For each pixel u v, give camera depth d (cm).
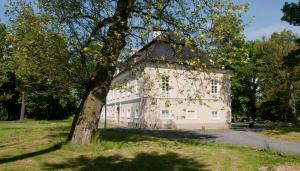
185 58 1522
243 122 6981
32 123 5028
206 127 4262
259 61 6006
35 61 1727
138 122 4138
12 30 1561
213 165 1165
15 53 1714
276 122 6525
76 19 1595
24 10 1545
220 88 4388
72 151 1492
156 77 1653
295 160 1259
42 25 1506
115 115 5678
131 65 1634
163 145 1736
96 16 1570
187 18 1533
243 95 6700
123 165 1192
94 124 1623
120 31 1471
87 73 1762
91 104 1614
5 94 5900
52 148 1573
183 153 1428
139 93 4116
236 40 1461
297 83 5278
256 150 1594
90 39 1522
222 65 1452
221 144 2002
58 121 5944
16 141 2095
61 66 1758
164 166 1163
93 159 1305
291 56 3212
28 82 2111
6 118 6462
